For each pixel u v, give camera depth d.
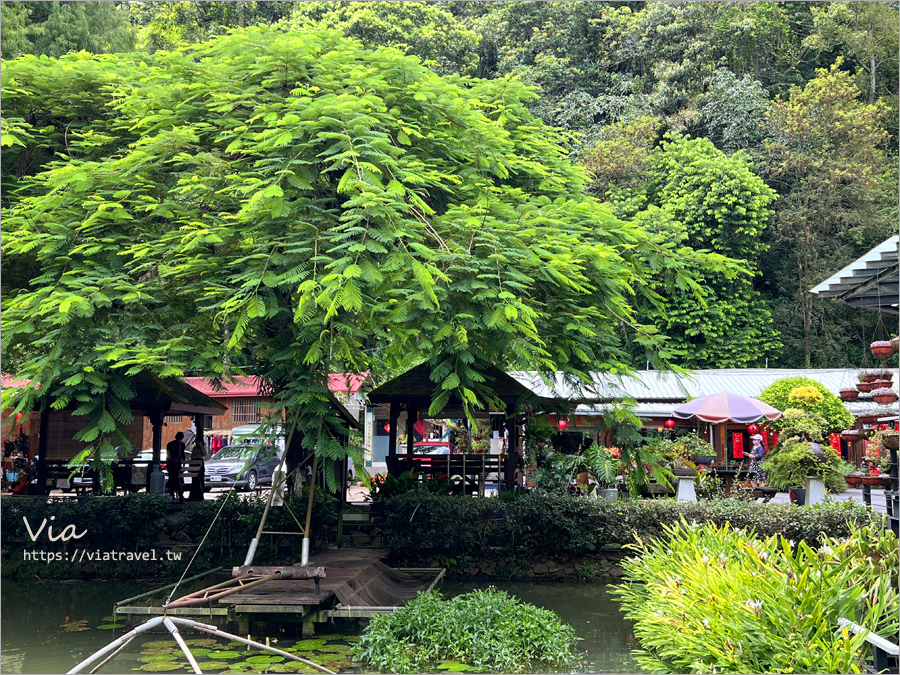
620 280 10.45
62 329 8.99
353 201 7.68
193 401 16.64
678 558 8.07
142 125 10.39
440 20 34.84
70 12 22.70
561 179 12.42
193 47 10.87
